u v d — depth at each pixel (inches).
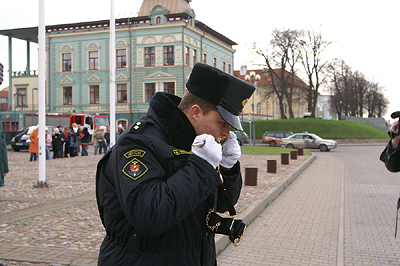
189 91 65.3
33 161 724.0
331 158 933.8
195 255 63.3
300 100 2476.6
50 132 1031.0
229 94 62.9
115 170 60.0
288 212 296.8
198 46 1733.5
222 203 68.1
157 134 63.0
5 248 177.5
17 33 1921.8
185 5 1728.6
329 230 243.0
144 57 1649.9
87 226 219.9
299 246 208.8
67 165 634.8
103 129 935.7
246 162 725.9
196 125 65.7
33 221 231.9
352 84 2812.5
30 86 1889.8
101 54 1702.8
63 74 1753.2
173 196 55.3
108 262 63.6
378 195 385.7
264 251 199.8
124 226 62.1
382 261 186.9
